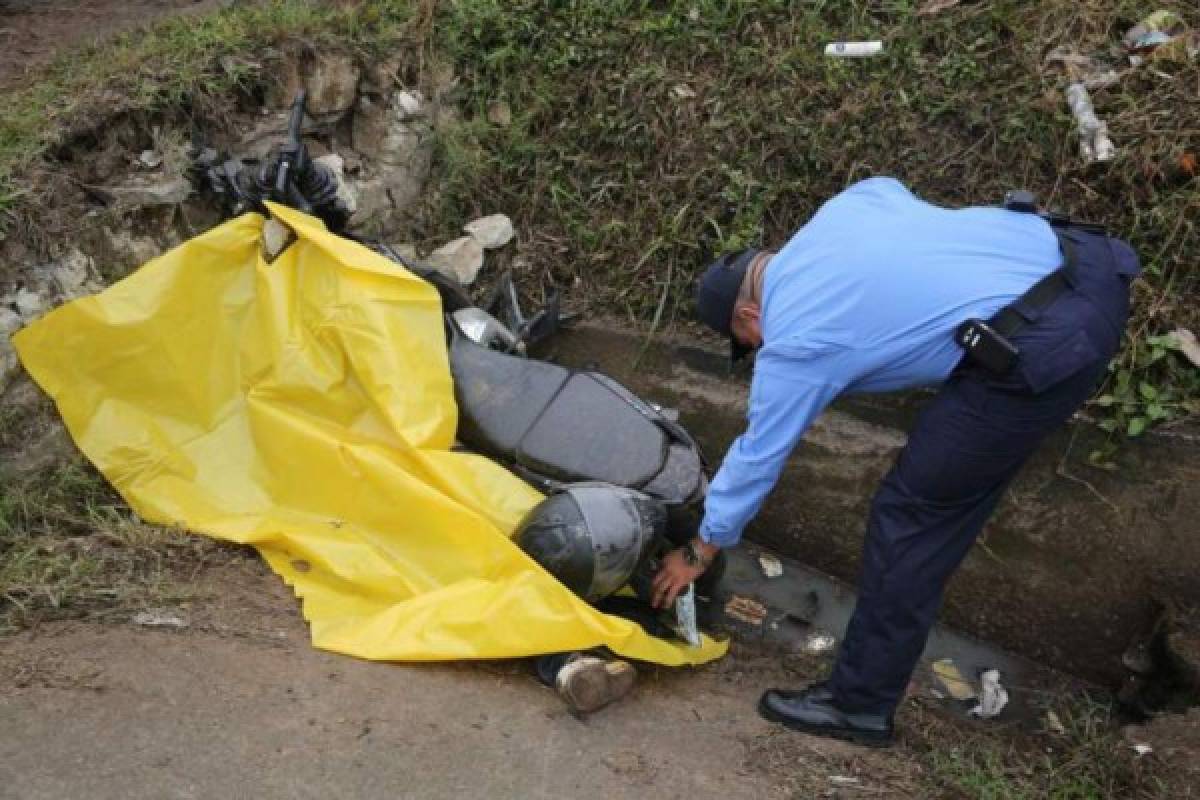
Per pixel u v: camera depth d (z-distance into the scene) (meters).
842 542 3.95
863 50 4.24
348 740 2.64
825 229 2.59
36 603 3.04
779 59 4.33
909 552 2.76
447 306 3.92
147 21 4.63
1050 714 3.49
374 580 3.21
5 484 3.39
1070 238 2.67
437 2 4.68
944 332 2.54
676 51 4.47
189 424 3.54
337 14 4.54
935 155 4.11
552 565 3.04
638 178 4.42
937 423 2.66
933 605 2.82
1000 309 2.54
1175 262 3.74
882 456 3.87
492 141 4.60
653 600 3.20
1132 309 3.71
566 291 4.45
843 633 3.78
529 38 4.63
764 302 2.65
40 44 4.53
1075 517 3.62
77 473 3.49
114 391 3.50
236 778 2.47
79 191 3.76
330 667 2.92
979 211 2.69
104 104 3.90
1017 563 3.71
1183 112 3.87
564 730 2.85
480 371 3.57
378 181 4.52
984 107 4.09
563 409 3.49
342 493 3.36
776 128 4.24
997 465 2.66
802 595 3.92
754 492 2.71
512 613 2.98
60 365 3.45
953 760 3.00
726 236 4.23
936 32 4.27
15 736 2.51
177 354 3.51
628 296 4.34
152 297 3.47
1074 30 4.20
